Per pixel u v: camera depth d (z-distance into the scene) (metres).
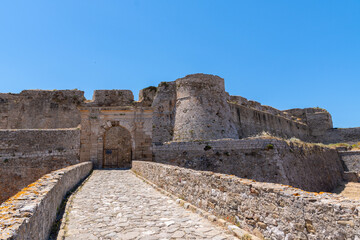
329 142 56.31
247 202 5.72
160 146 23.70
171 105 34.66
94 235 5.80
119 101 36.19
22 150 20.98
